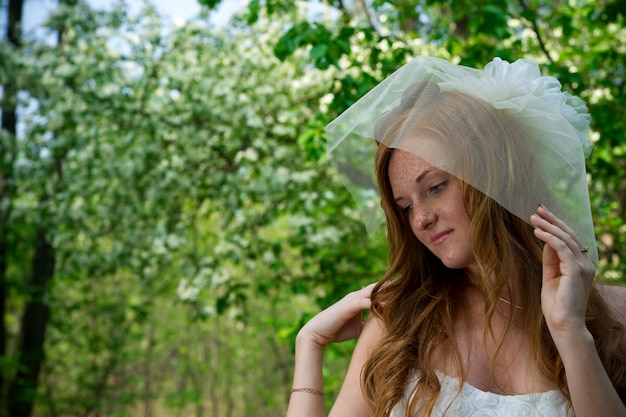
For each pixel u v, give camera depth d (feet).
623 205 17.26
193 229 21.29
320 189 19.62
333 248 19.72
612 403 4.24
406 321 5.12
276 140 20.13
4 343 35.17
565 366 4.31
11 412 34.09
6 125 29.22
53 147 21.44
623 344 4.86
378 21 18.92
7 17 29.78
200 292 20.30
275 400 50.78
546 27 18.42
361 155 5.30
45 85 21.57
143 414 61.46
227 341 57.62
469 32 19.04
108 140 21.44
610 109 13.47
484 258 4.67
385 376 4.93
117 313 38.37
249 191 19.11
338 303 5.39
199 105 19.70
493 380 4.80
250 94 20.17
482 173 4.59
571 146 4.71
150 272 21.07
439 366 4.91
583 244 4.66
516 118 4.73
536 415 4.58
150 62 20.79
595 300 4.85
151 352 52.80
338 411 5.15
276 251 18.85
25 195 25.14
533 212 4.65
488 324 4.71
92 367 41.60
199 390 52.70
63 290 40.86
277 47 12.59
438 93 4.78
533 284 4.79
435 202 4.73
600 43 17.37
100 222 22.03
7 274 37.96
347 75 12.46
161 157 20.53
